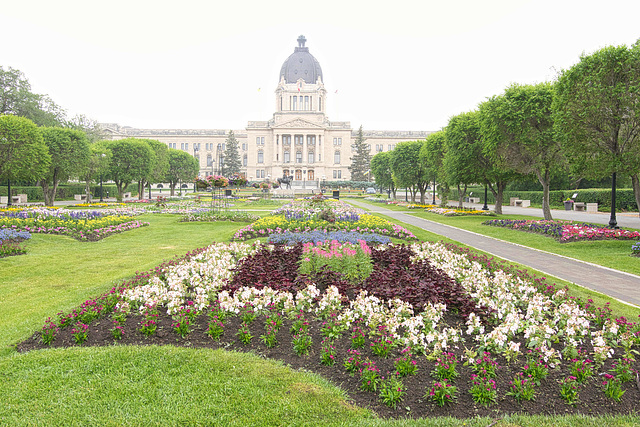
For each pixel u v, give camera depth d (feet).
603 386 18.04
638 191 67.00
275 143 422.82
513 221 79.20
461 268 37.32
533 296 29.12
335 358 20.49
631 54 59.11
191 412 16.25
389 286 29.55
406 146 172.14
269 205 144.77
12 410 16.39
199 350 21.18
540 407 16.90
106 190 229.25
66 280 37.27
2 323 26.03
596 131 63.98
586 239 59.77
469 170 113.70
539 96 85.87
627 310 29.17
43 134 137.59
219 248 45.85
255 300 25.70
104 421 15.76
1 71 192.34
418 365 19.70
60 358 20.34
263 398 17.15
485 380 17.54
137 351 20.94
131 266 43.27
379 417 16.16
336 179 441.68
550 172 91.25
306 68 454.40
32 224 65.31
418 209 139.85
